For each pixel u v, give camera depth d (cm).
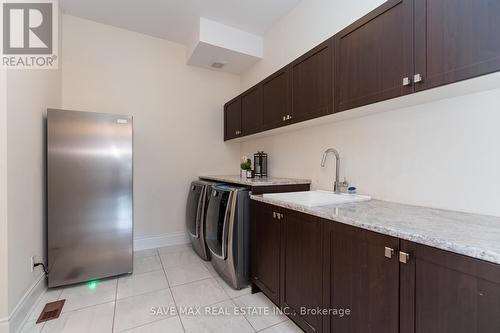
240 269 207
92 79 277
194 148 336
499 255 68
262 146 314
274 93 229
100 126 222
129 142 234
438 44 108
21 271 163
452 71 103
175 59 323
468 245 76
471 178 125
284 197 192
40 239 197
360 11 185
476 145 123
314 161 231
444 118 135
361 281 110
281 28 275
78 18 271
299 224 150
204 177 317
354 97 148
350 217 118
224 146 357
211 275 235
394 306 96
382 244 101
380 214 125
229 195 214
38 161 195
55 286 204
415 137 149
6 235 146
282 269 166
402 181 157
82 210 215
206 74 345
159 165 314
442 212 129
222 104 356
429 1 111
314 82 180
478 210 123
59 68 253
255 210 201
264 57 306
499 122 115
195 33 283
